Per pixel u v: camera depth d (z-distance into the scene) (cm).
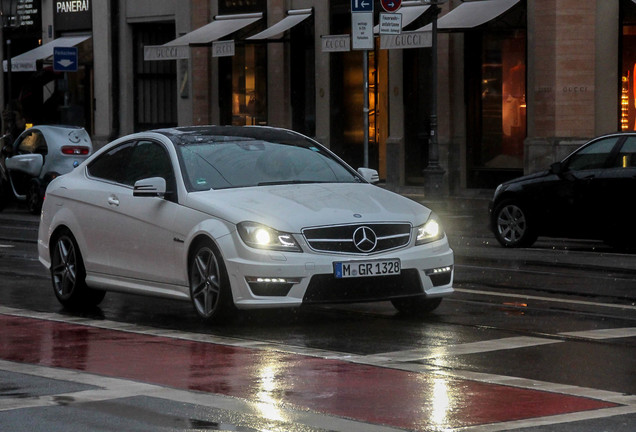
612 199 2792
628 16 4431
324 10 5422
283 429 1093
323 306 1939
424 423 1112
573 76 4438
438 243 1758
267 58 5691
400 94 5053
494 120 4747
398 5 3934
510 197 3005
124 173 1958
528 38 4550
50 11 7031
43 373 1383
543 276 2356
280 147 1928
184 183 1820
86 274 1977
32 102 7038
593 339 1588
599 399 1215
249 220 1689
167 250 1812
